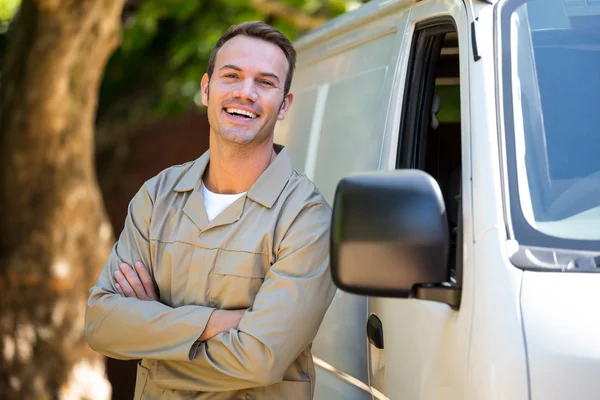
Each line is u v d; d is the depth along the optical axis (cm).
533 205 249
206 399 306
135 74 1065
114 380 1015
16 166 689
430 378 263
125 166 1098
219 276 307
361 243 234
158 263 317
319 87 428
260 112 313
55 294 704
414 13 341
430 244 233
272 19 927
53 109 676
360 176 241
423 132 331
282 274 302
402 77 336
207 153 326
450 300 248
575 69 273
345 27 410
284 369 299
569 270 235
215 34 929
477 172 256
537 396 221
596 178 253
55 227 700
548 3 288
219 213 312
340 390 340
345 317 338
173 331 299
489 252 241
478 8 288
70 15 644
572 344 223
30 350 698
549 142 260
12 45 688
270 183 312
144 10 912
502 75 270
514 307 231
